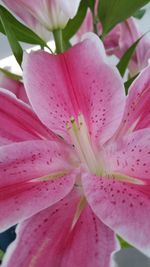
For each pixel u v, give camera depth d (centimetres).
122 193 20
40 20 28
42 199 21
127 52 30
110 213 19
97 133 23
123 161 22
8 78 28
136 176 21
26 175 22
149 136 22
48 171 22
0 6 30
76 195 23
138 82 23
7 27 27
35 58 21
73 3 27
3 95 23
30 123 23
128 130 23
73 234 21
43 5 27
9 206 20
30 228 21
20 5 29
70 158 24
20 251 20
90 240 20
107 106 22
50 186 21
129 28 34
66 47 32
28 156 22
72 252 20
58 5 27
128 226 18
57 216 21
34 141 22
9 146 22
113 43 38
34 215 21
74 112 23
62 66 22
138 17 44
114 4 31
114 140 24
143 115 23
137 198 20
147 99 23
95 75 22
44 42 31
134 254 23
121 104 22
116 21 31
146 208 19
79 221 21
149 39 34
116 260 23
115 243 20
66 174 23
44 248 20
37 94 22
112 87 22
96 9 33
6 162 21
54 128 23
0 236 30
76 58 22
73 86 22
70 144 24
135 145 22
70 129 23
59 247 20
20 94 28
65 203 22
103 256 20
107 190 20
